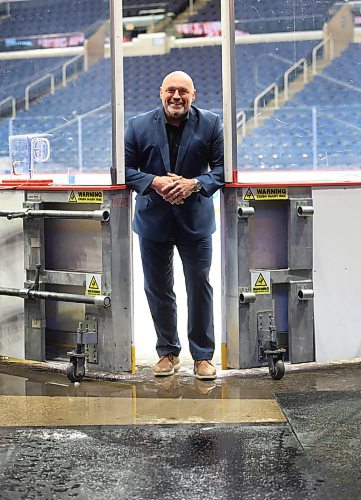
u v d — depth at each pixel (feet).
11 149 14.83
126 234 13.01
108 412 11.26
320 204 13.33
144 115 12.98
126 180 12.87
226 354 13.30
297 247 13.25
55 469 9.14
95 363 13.32
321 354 13.60
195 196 12.75
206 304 13.00
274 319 13.11
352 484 8.60
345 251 13.57
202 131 12.83
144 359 14.39
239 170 13.29
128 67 47.03
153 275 13.10
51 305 13.87
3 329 14.15
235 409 11.32
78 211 12.97
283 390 12.21
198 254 12.91
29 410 11.39
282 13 15.11
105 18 12.82
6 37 15.40
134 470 9.08
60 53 14.67
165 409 11.37
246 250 13.00
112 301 12.96
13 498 8.37
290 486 8.57
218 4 47.93
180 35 47.75
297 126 16.03
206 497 8.32
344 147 16.58
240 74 14.39
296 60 15.83
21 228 13.74
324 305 13.53
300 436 10.07
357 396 11.80
